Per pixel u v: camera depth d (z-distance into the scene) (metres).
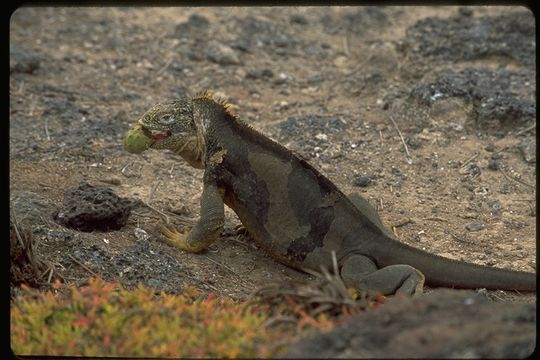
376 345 12.03
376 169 22.12
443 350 11.71
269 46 29.69
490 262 18.19
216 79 27.56
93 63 28.50
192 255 17.94
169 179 21.80
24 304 14.25
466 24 27.42
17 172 21.34
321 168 22.23
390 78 26.80
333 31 31.00
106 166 22.31
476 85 24.36
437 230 19.47
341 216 17.28
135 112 25.44
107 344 12.88
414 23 30.56
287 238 17.55
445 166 22.19
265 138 17.86
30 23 30.94
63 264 16.86
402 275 16.22
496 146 22.91
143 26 31.20
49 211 18.50
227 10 32.19
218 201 17.73
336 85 27.12
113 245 17.77
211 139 17.94
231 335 12.96
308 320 13.21
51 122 24.52
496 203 20.62
